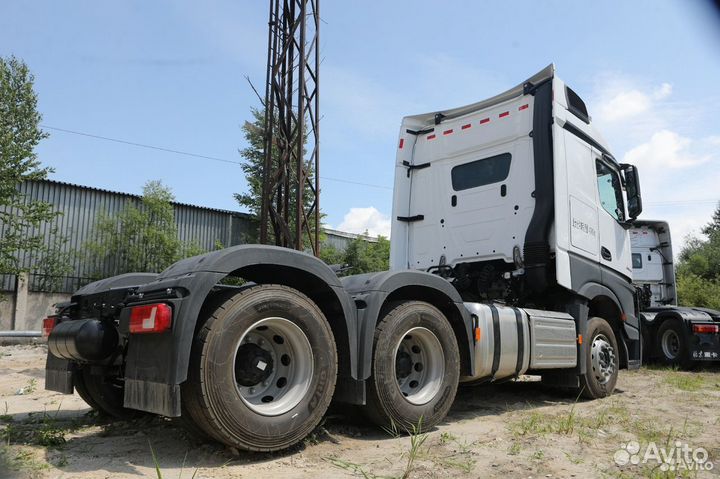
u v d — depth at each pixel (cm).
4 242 1658
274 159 2081
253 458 358
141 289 381
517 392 709
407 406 436
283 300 369
